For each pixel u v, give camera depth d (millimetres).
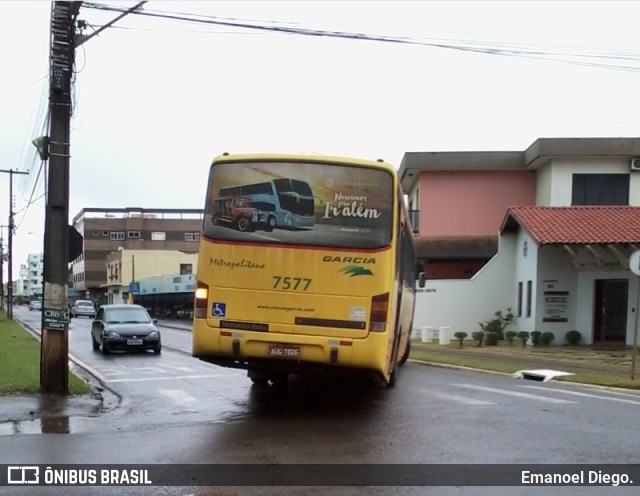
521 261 27719
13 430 8609
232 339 9430
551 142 30547
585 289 25422
